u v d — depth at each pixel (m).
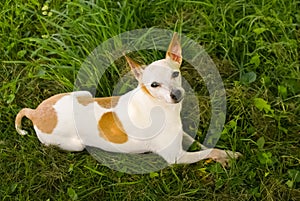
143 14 2.87
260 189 2.45
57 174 2.52
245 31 2.79
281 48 2.72
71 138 2.52
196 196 2.46
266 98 2.63
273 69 2.71
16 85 2.74
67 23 2.83
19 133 2.60
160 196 2.46
